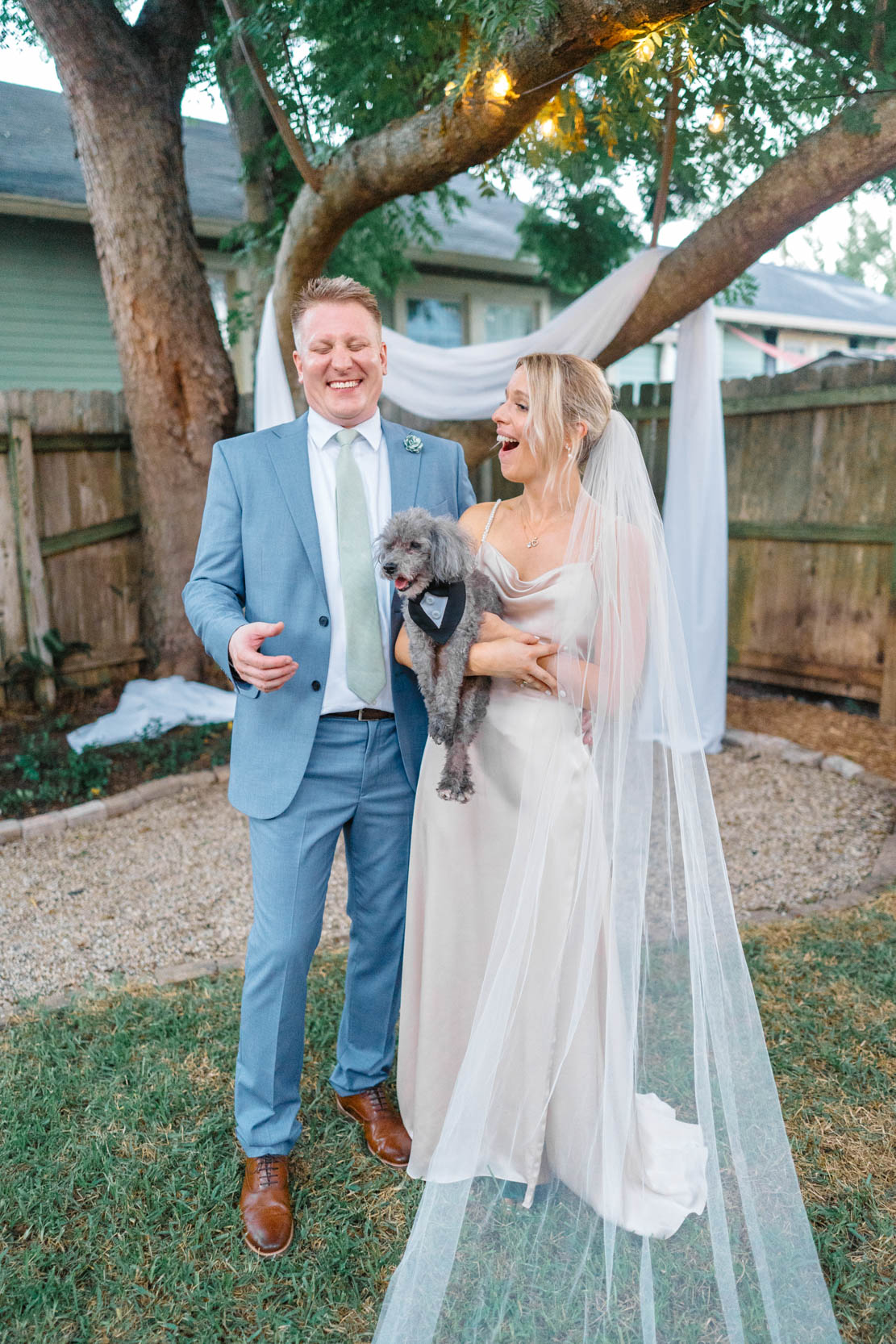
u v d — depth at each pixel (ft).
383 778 7.29
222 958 11.34
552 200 21.72
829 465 20.13
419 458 7.51
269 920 6.92
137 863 14.17
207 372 20.25
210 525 7.12
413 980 7.29
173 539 21.02
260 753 6.99
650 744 6.29
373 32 13.76
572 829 6.31
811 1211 6.92
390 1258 6.65
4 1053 9.13
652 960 6.40
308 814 7.02
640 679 6.29
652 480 23.50
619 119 14.25
